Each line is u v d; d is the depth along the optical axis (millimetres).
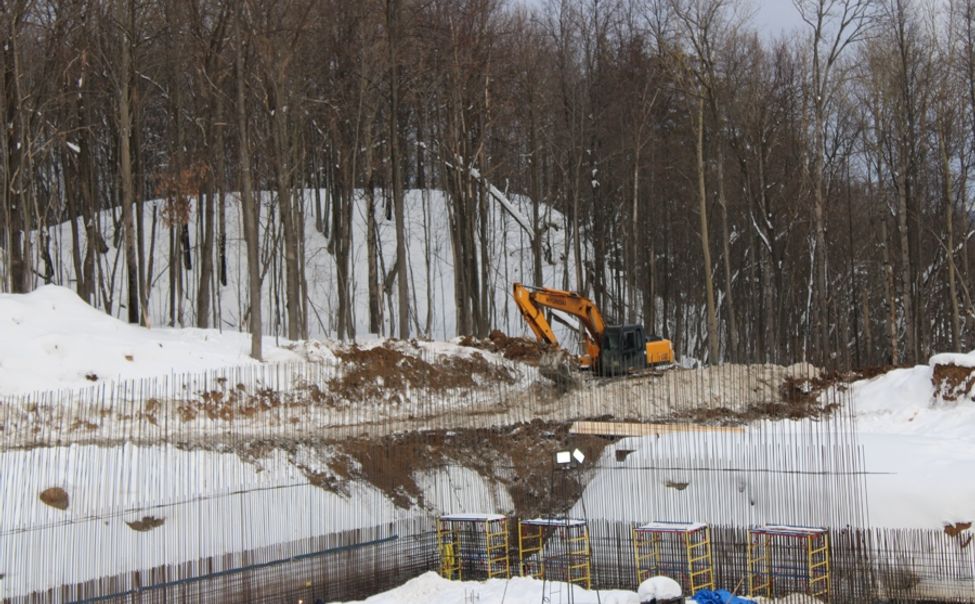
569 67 45688
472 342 34594
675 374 29484
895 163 48312
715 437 20766
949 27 41438
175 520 16734
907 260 38688
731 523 18094
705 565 17312
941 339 51875
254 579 16391
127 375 24312
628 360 31750
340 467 20734
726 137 47156
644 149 48062
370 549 18219
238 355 27922
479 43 39938
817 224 38406
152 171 48906
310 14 36344
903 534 16812
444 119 46531
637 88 46219
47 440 19625
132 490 17406
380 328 38000
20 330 24516
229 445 20250
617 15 50375
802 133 44375
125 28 31594
